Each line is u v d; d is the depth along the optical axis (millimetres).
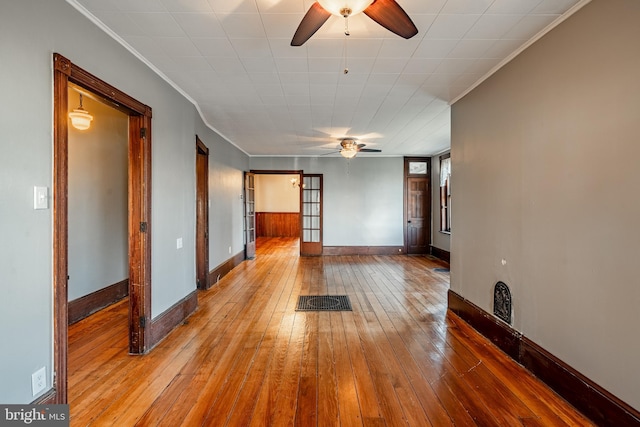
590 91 1984
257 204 12555
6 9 1541
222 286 5152
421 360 2729
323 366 2629
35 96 1706
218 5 2025
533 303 2512
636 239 1715
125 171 4641
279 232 12547
